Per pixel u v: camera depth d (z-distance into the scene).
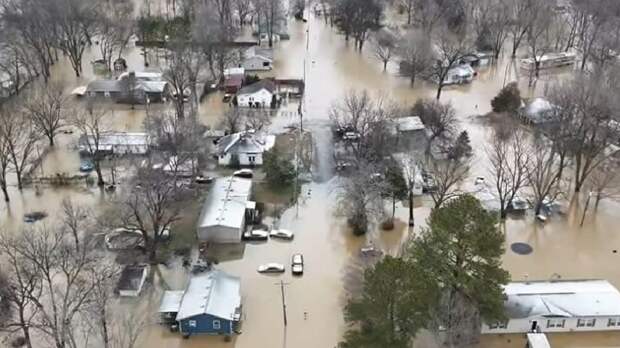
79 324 73.31
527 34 168.25
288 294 81.06
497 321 69.75
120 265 84.44
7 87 131.38
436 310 67.50
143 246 87.75
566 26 176.38
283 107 134.62
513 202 99.06
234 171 108.38
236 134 114.25
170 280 83.06
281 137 119.62
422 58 146.38
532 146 109.81
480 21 168.50
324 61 163.00
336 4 183.88
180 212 94.69
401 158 105.62
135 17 184.38
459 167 107.75
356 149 109.75
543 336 72.25
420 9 174.75
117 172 106.88
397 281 63.09
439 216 67.56
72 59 149.38
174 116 121.94
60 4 152.62
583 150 104.69
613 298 77.31
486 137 121.56
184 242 90.38
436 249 67.75
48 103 127.75
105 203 98.31
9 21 152.38
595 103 110.50
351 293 79.00
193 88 132.38
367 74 155.00
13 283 75.19
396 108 121.56
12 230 90.88
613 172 105.31
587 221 97.50
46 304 75.56
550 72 158.25
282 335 74.62
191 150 104.94
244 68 154.62
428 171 105.69
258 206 97.94
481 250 65.19
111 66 156.75
